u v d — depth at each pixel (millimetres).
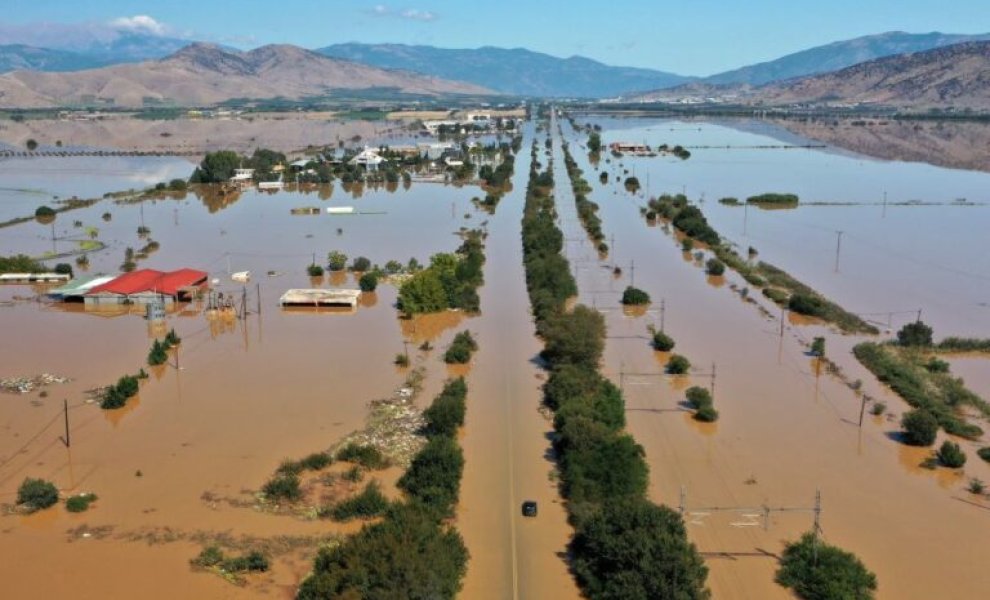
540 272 80938
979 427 50406
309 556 36562
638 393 55469
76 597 33875
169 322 71188
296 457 45688
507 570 35719
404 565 30656
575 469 41844
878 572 35781
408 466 44531
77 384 56594
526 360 62000
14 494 41688
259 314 73562
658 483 43219
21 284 83750
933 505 41500
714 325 70438
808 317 72625
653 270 90250
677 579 32281
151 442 47688
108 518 39656
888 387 56562
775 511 40531
